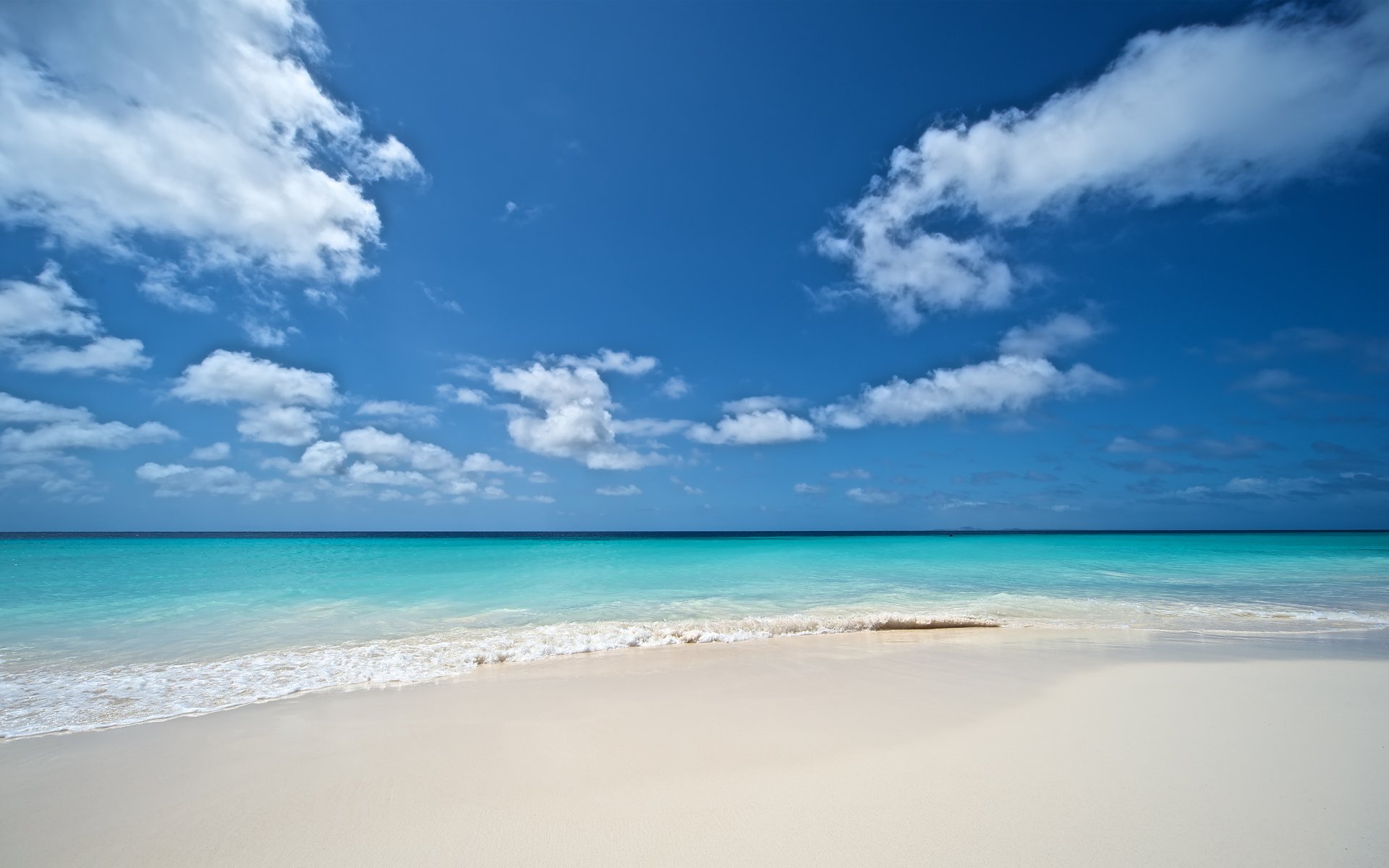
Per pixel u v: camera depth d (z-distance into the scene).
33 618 13.41
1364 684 7.41
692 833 3.78
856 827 3.81
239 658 9.67
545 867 3.43
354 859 3.56
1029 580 21.39
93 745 5.66
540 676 8.42
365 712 6.65
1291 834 3.65
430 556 34.03
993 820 3.87
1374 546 43.47
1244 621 13.24
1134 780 4.47
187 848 3.73
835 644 10.85
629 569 25.88
